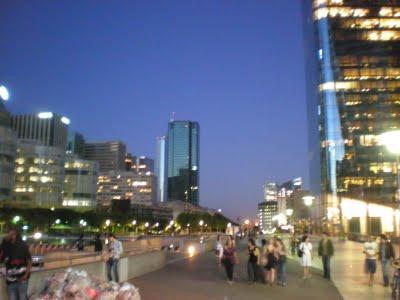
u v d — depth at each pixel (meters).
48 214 138.88
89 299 11.09
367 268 20.91
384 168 112.75
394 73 117.94
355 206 112.06
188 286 19.38
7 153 144.00
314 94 127.81
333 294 18.16
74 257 19.42
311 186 135.12
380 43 119.62
